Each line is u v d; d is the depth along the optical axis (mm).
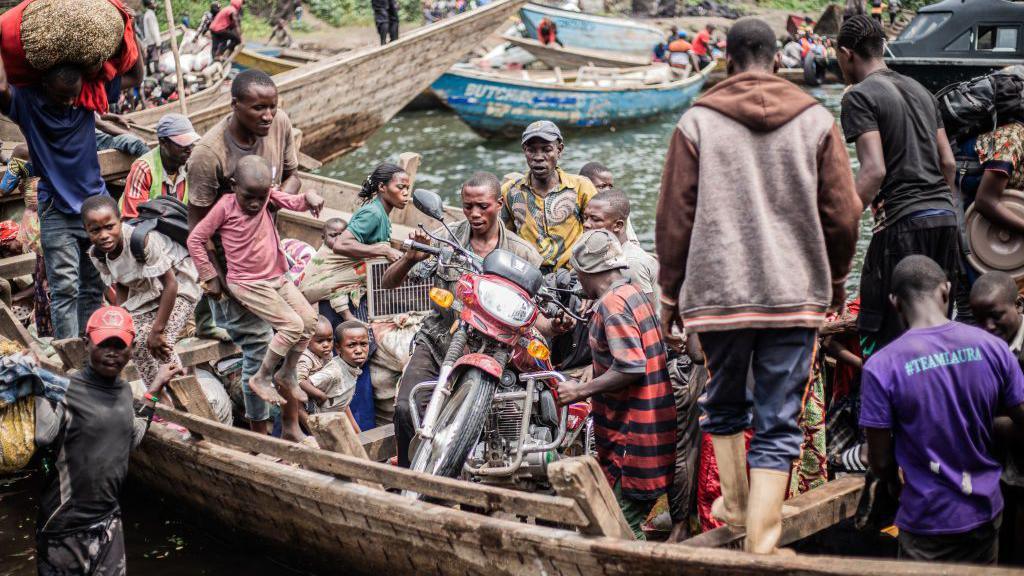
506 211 5855
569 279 5059
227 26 17031
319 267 6039
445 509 4129
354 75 12648
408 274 5496
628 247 5320
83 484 4340
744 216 3174
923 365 3479
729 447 3506
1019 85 5164
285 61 17156
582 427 4875
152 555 5523
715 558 3223
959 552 3537
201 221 4984
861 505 3895
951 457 3482
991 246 5367
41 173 5973
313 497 4637
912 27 14773
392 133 19016
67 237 6070
